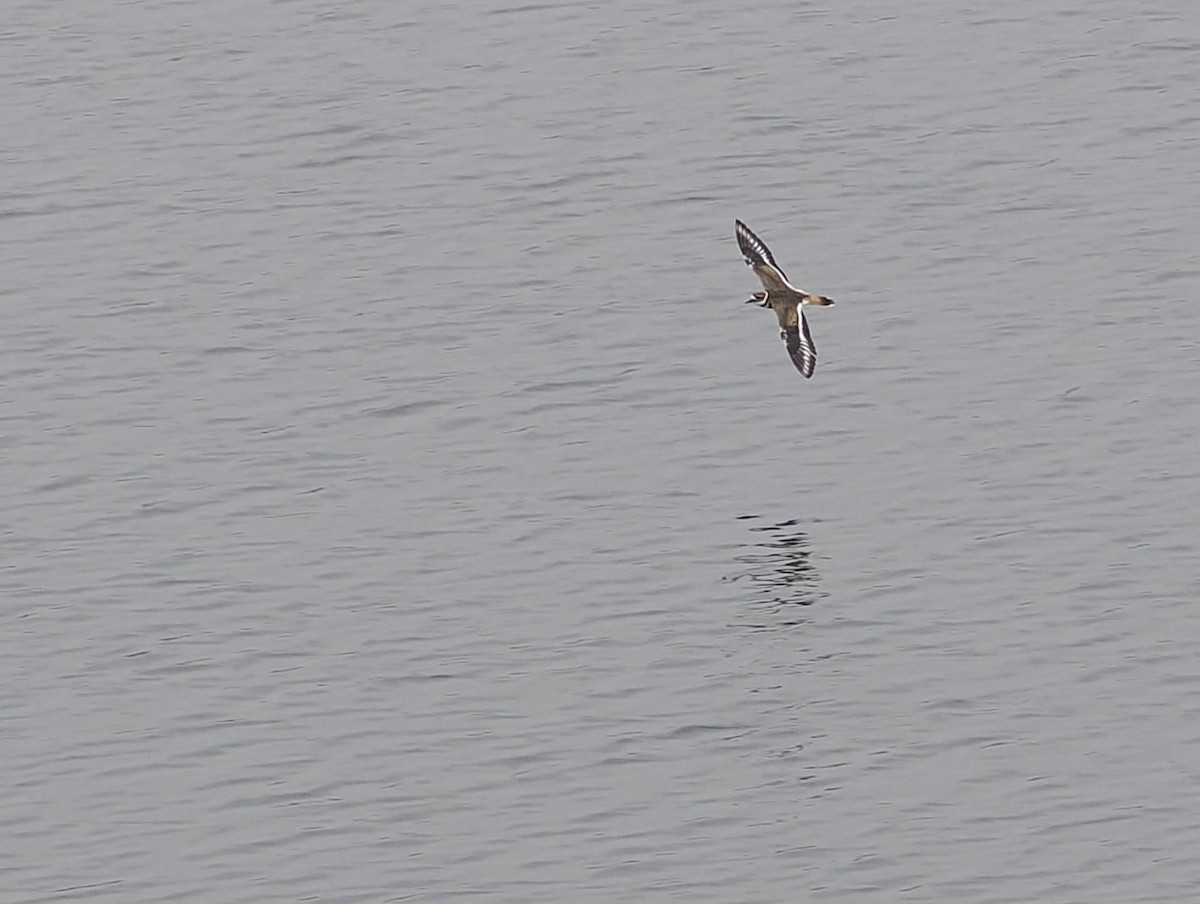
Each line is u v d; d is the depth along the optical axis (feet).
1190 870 155.63
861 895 154.81
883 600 185.06
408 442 208.44
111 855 160.35
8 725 173.47
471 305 228.02
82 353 221.87
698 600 186.19
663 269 232.94
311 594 188.14
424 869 158.30
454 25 282.36
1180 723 169.68
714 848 159.63
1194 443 202.08
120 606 186.91
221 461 206.08
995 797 163.53
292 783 166.91
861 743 169.78
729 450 205.87
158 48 278.05
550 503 199.31
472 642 181.78
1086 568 187.21
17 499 200.85
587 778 166.91
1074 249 232.53
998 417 207.92
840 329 222.28
